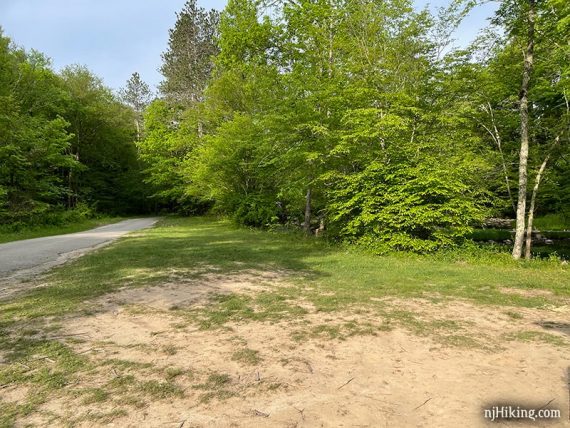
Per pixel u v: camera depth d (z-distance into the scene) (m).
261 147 16.39
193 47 35.09
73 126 33.00
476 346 3.83
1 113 21.38
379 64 12.53
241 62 17.56
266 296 5.88
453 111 12.31
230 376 3.17
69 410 2.64
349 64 13.28
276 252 11.00
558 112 12.19
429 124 12.32
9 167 21.62
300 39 15.01
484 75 11.51
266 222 19.62
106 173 40.06
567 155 11.62
